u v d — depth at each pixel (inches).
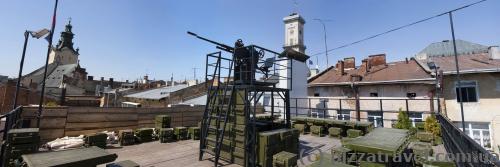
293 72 749.3
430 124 460.1
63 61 2303.2
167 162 279.4
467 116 569.0
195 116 573.9
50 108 351.3
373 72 813.2
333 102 802.2
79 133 380.2
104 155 169.5
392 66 820.6
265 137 254.5
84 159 157.3
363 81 737.0
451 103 590.2
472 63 634.2
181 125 539.5
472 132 565.0
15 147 233.8
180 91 1092.5
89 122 392.8
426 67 667.4
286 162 230.8
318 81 888.3
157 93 1147.9
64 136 362.6
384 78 712.4
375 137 258.2
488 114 546.6
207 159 293.6
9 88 912.9
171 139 401.1
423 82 612.7
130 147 352.2
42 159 155.5
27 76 1879.9
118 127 430.0
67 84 1689.2
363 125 422.0
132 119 451.2
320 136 460.8
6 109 896.9
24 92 949.8
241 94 277.0
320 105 827.4
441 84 575.5
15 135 234.8
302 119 508.7
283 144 280.5
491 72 546.0
